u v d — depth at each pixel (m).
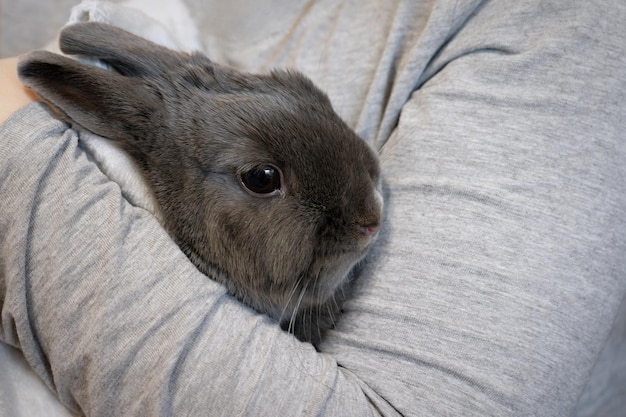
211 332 0.25
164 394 0.24
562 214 0.27
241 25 0.40
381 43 0.35
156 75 0.30
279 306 0.30
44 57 0.27
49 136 0.27
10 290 0.26
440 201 0.28
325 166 0.28
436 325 0.26
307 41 0.37
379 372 0.27
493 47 0.31
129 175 0.29
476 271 0.27
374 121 0.34
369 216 0.28
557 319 0.26
